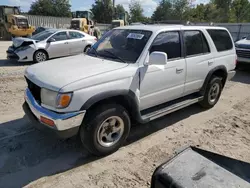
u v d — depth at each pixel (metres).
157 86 3.59
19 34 22.16
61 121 2.67
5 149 3.29
